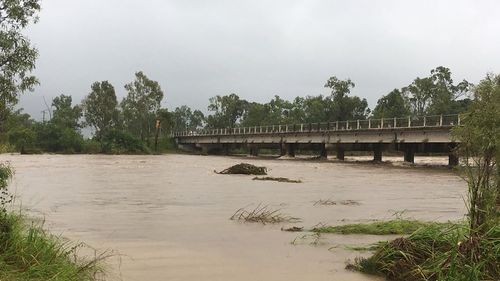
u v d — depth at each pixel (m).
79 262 8.80
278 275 8.45
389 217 14.95
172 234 12.05
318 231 12.33
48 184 26.25
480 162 8.34
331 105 117.81
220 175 34.53
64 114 127.81
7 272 7.46
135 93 121.12
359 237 11.64
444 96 99.50
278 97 146.00
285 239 11.45
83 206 17.23
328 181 29.61
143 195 20.94
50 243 8.98
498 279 7.37
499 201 8.30
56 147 98.69
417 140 47.59
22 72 10.49
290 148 76.56
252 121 136.88
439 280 7.29
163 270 8.69
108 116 116.94
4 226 8.72
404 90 115.06
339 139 61.75
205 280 8.10
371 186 26.17
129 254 9.84
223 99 151.50
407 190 24.03
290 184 27.06
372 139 55.09
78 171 38.88
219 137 96.81
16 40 10.46
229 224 13.55
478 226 8.14
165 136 121.56
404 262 8.23
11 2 10.42
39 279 7.39
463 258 7.53
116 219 14.34
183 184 26.83
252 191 22.95
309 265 9.09
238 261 9.38
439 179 31.94
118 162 58.22
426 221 13.35
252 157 82.56
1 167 11.25
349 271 8.69
